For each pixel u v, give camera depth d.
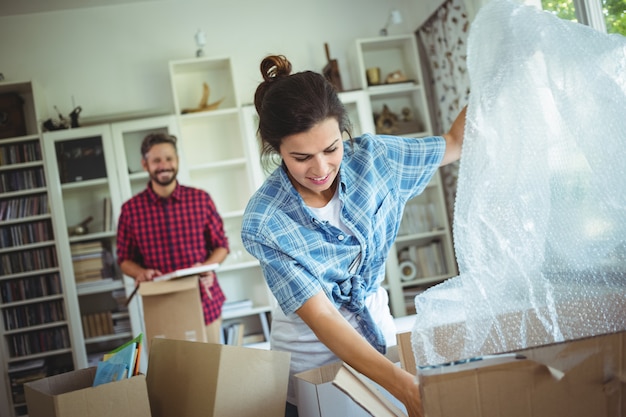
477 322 1.22
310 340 1.56
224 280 5.07
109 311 4.79
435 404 0.96
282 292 1.42
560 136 1.24
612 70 1.26
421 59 5.46
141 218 3.83
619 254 1.23
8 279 4.82
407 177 1.61
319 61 5.38
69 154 4.78
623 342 0.97
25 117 5.02
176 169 3.84
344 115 1.36
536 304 1.23
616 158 1.22
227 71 5.23
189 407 1.48
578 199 1.23
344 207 1.49
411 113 5.31
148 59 5.21
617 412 0.96
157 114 5.02
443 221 5.21
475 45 1.34
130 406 1.44
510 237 1.23
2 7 4.95
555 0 3.33
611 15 2.96
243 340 4.91
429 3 5.02
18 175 4.82
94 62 5.17
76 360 4.70
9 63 5.10
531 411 0.96
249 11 5.34
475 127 1.27
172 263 3.82
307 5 5.40
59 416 1.37
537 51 1.27
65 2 5.02
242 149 5.20
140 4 5.23
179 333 3.12
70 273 4.73
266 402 1.46
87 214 4.81
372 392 1.18
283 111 1.29
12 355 4.78
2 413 4.70
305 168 1.33
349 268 1.54
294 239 1.45
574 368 0.96
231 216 4.93
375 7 5.46
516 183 1.24
